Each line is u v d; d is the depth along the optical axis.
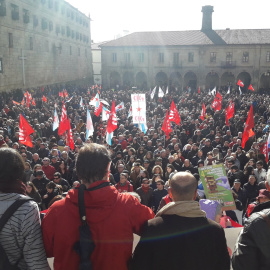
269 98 40.78
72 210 2.33
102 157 2.40
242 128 19.44
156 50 65.25
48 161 11.16
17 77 40.31
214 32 66.19
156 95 43.22
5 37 37.22
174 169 10.96
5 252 2.35
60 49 54.91
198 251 2.39
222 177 5.41
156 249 2.41
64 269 2.34
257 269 2.41
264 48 61.25
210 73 64.62
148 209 2.56
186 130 19.59
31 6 43.97
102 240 2.28
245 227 2.47
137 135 16.38
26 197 2.41
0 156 2.44
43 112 26.23
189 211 2.46
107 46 66.38
